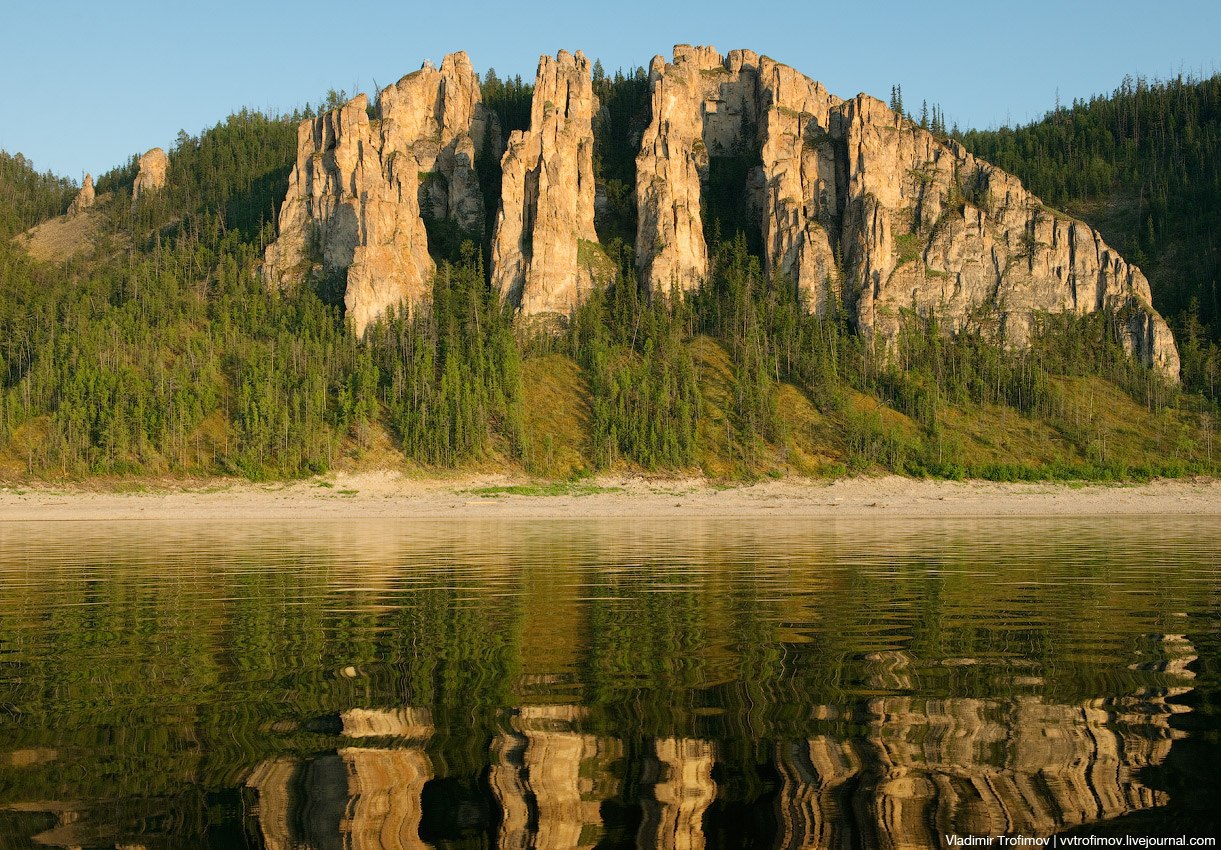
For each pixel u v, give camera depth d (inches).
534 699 772.6
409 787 569.0
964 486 6048.2
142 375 6422.2
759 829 505.7
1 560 2146.9
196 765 607.8
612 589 1546.5
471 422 6136.8
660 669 889.5
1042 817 524.4
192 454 5826.8
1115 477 6250.0
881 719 712.4
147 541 2802.7
